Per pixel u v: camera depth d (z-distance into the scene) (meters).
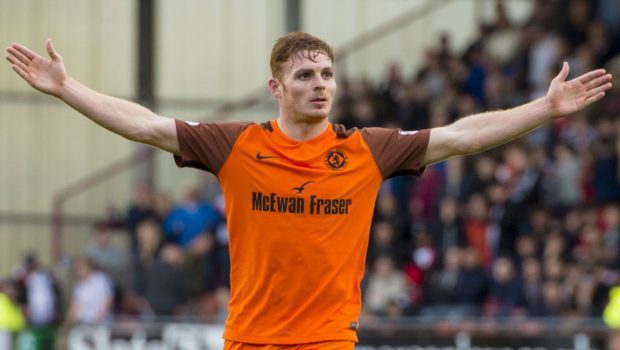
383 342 19.59
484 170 24.39
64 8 34.56
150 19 34.56
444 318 20.66
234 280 9.52
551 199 24.33
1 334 20.80
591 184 24.44
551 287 21.55
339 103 28.81
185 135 9.45
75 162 33.81
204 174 29.06
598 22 28.70
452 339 19.42
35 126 33.81
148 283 24.39
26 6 34.41
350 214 9.35
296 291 9.27
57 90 9.34
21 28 34.38
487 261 23.20
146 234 25.72
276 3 34.81
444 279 22.45
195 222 26.14
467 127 9.54
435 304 22.38
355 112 28.31
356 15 34.31
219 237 25.81
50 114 33.84
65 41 34.56
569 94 9.36
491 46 28.86
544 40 27.86
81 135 33.81
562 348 19.08
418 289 22.73
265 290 9.32
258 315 9.34
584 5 28.95
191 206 26.34
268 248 9.27
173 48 34.81
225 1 34.97
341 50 32.31
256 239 9.31
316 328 9.25
